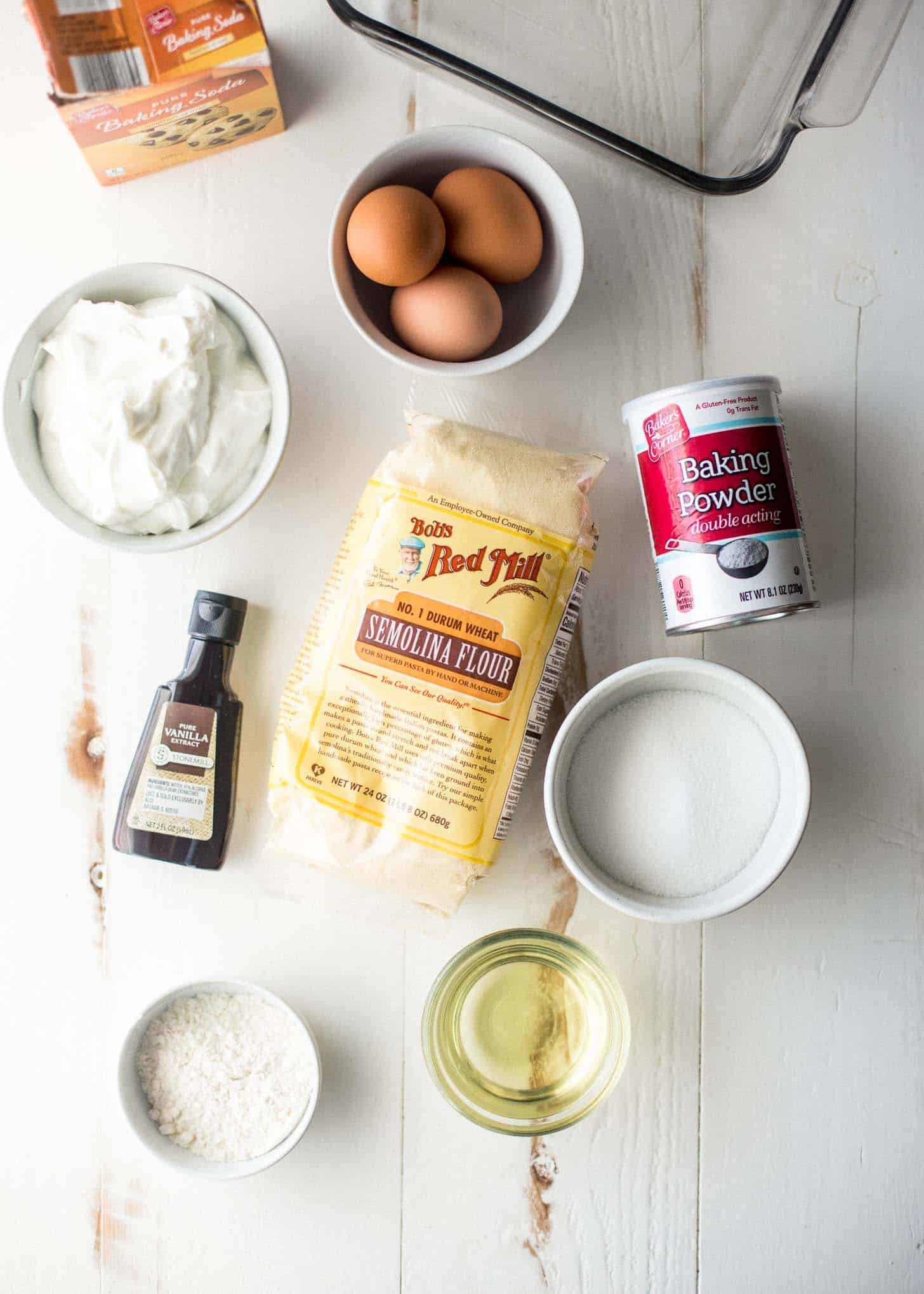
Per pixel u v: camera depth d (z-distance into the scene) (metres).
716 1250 0.81
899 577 0.81
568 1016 0.79
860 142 0.82
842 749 0.82
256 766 0.80
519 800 0.81
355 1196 0.80
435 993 0.74
